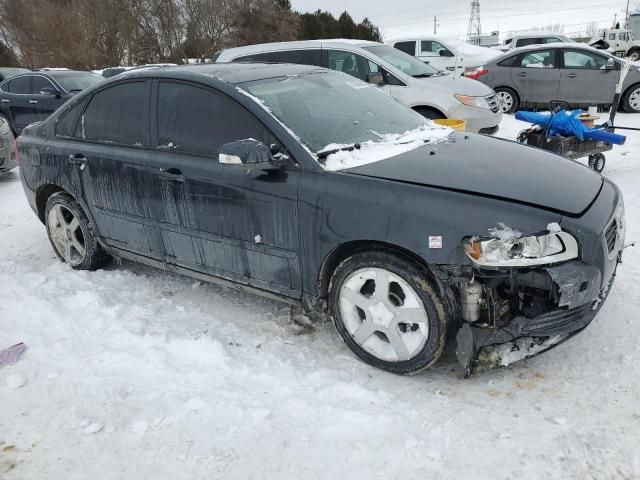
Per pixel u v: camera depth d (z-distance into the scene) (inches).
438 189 106.7
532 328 105.5
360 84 163.0
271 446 98.2
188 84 139.5
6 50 1379.2
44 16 1257.4
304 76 150.9
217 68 147.3
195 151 135.7
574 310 106.3
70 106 170.4
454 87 319.6
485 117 316.2
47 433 104.5
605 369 114.1
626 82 434.6
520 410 104.0
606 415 101.1
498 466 91.3
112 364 125.0
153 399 112.1
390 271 109.7
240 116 129.1
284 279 126.2
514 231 99.6
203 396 111.5
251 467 94.0
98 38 1349.7
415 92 316.5
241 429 102.4
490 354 108.6
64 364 125.5
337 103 143.8
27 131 186.7
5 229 231.8
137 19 1381.6
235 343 132.4
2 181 321.7
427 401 108.0
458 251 101.5
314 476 91.4
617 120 408.2
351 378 116.6
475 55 585.6
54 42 1274.6
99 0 1300.4
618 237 114.7
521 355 108.1
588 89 442.6
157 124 144.3
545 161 127.9
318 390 112.5
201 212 134.5
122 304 152.5
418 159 121.0
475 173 113.5
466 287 105.4
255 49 354.9
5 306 154.9
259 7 1561.3
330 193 113.5
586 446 94.3
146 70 152.2
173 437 101.7
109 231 162.7
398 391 111.7
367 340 118.6
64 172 167.5
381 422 102.1
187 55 1481.3
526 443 95.7
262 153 115.2
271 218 122.3
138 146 148.0
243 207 126.0
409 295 109.5
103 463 96.8
